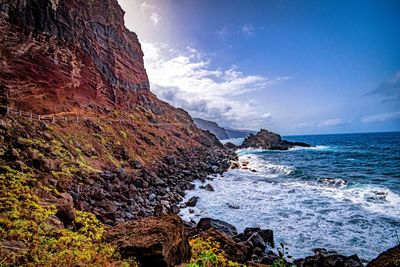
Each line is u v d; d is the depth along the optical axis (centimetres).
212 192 2630
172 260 852
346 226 1625
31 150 1742
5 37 2716
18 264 669
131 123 4231
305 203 2128
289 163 4856
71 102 3300
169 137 5275
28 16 2998
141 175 2594
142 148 3634
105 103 4188
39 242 819
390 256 664
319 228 1623
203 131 8962
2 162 1399
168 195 2352
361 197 2208
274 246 1434
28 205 1055
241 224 1759
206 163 4562
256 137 10162
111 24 5156
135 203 1941
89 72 3938
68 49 3525
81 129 2834
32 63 2889
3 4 2745
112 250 826
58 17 3456
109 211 1603
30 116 2373
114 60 4788
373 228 1573
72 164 2012
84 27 4112
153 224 952
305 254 1338
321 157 5694
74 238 920
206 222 1541
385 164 4094
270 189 2681
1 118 1945
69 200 1398
